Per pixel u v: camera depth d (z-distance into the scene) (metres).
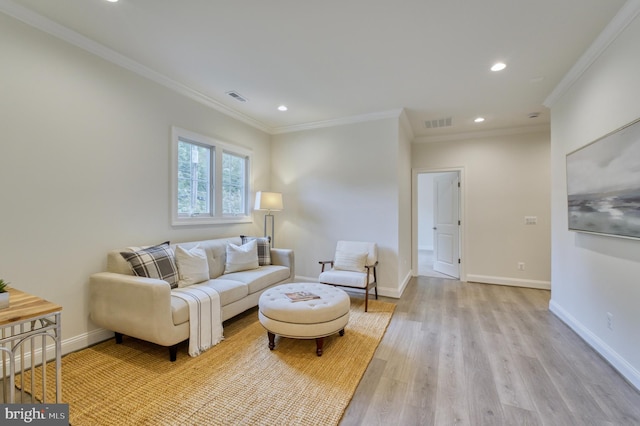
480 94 3.43
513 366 2.21
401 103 3.74
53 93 2.25
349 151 4.37
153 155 3.02
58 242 2.29
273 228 4.89
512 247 4.71
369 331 2.84
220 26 2.24
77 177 2.40
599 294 2.42
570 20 2.11
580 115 2.73
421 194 9.60
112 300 2.31
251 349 2.45
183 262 2.81
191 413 1.66
